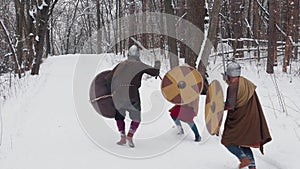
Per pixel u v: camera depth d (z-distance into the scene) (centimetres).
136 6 2955
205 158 651
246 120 568
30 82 1591
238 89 562
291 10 1598
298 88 1270
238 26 2286
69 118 923
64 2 5006
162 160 643
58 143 738
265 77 1509
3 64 2488
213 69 1244
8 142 742
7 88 1412
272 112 935
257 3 2209
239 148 585
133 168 605
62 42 6084
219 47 2073
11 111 1016
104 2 4309
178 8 1947
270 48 1595
